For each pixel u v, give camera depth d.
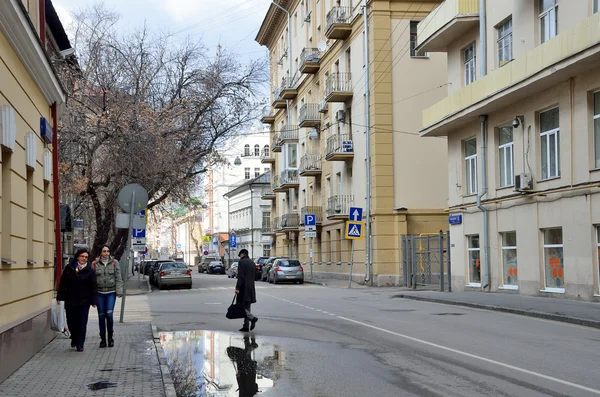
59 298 10.95
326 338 12.66
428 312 17.81
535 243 21.03
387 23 33.34
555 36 18.33
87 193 30.34
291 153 50.78
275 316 17.42
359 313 17.77
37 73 10.82
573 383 7.79
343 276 38.88
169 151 30.36
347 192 38.09
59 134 27.67
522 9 21.66
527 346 10.91
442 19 25.61
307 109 43.94
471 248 25.91
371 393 7.52
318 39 44.06
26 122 10.27
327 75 41.69
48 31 22.73
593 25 16.58
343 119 37.88
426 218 33.28
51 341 12.27
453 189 27.16
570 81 19.05
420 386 7.83
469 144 26.23
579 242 18.73
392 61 33.38
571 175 19.08
